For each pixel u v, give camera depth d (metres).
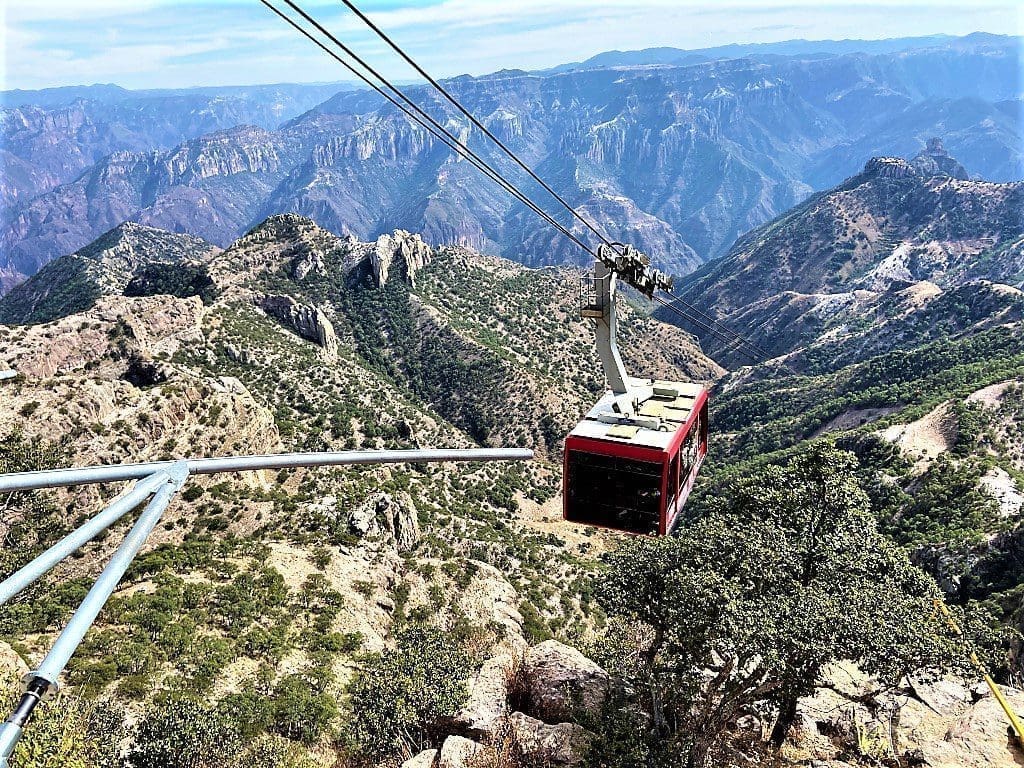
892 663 31.03
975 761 31.58
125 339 162.88
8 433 93.94
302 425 176.62
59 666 9.26
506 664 41.75
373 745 39.25
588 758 32.25
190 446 109.81
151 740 42.16
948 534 106.94
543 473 194.75
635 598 37.38
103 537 88.38
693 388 36.00
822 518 38.59
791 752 36.31
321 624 70.31
